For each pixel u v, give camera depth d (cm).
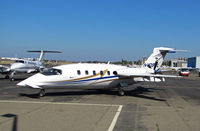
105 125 780
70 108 1090
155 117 930
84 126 761
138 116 942
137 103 1307
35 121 814
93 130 716
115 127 757
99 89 1795
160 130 735
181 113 1027
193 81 3566
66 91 1842
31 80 1410
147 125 795
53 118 868
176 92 1947
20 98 1391
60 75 1488
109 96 1609
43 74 1465
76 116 913
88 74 1600
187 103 1341
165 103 1328
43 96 1510
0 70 2831
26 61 3134
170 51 2012
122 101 1375
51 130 705
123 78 1742
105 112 1012
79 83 1571
